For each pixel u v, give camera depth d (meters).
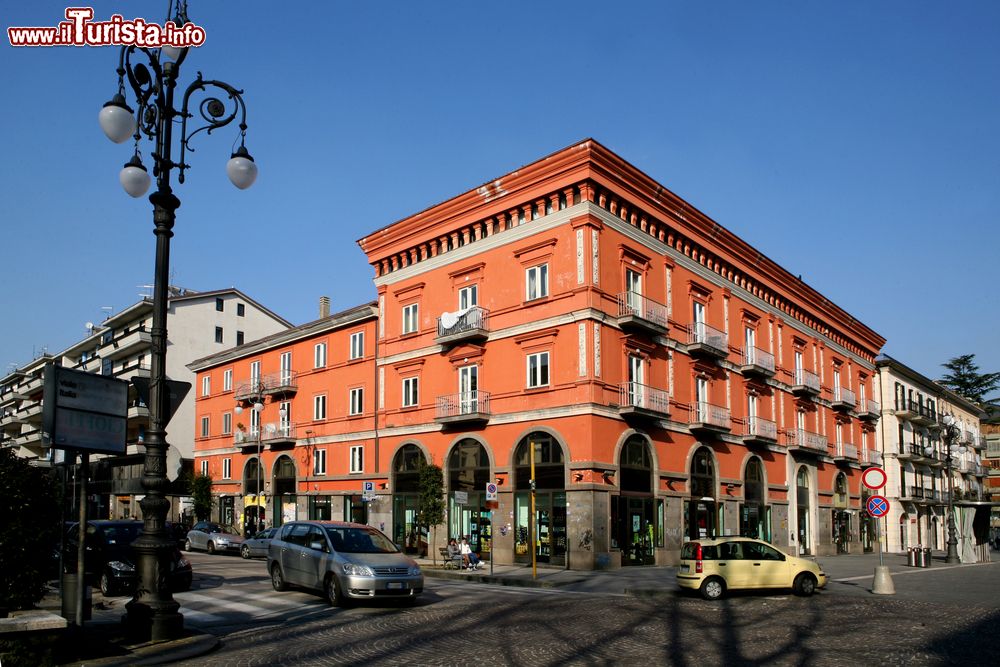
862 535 49.72
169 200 11.45
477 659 10.22
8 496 9.66
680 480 31.89
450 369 33.22
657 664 9.98
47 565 9.96
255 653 10.59
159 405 11.19
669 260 32.97
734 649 11.07
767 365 38.94
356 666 9.73
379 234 36.97
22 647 9.16
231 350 49.53
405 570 15.85
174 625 11.06
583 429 27.62
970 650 10.94
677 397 32.50
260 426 45.81
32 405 74.38
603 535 27.28
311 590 18.03
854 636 12.19
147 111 11.37
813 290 45.19
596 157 28.78
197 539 36.34
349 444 38.78
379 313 37.59
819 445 43.62
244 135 11.94
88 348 70.62
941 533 61.69
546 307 29.55
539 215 30.34
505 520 29.67
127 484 55.09
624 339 29.52
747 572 18.19
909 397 59.09
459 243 33.66
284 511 43.16
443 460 32.81
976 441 72.38
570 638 11.92
